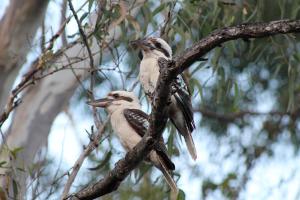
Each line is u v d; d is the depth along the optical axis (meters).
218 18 11.88
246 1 12.30
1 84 11.42
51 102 12.54
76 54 11.98
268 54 13.32
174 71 7.65
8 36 11.54
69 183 9.58
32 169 10.54
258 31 7.49
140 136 10.47
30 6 11.57
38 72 12.12
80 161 9.77
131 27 13.12
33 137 12.34
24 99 12.60
